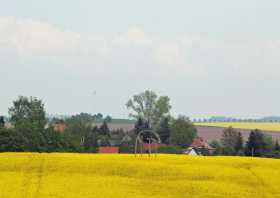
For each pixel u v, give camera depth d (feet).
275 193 250.57
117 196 235.81
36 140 557.33
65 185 251.19
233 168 293.84
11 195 230.68
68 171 279.28
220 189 252.62
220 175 276.82
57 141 582.76
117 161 298.56
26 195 231.71
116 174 275.80
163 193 244.42
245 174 279.90
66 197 230.68
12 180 258.16
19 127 569.64
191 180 268.82
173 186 255.91
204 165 298.35
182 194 244.01
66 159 303.48
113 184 255.70
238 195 245.04
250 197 242.78
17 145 543.39
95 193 238.89
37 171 278.67
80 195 234.58
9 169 280.92
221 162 308.81
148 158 316.81
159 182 262.47
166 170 282.15
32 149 554.05
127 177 270.67
